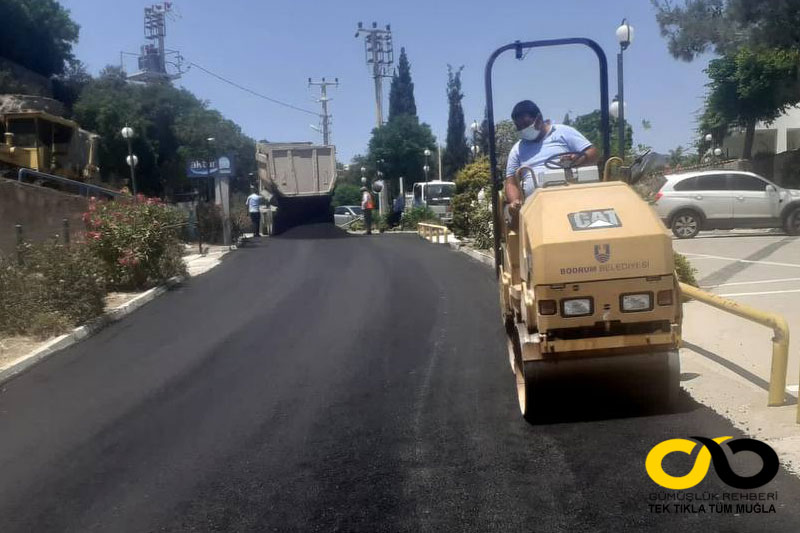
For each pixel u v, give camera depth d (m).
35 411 7.75
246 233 31.45
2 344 10.27
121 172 37.53
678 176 20.72
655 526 4.59
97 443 6.70
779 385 6.29
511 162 7.38
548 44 7.62
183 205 26.17
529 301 6.17
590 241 5.83
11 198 18.81
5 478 6.02
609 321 5.87
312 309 12.44
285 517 5.06
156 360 9.59
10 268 11.51
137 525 5.09
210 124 42.00
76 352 10.23
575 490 5.14
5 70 33.91
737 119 30.38
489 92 7.85
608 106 7.55
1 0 35.06
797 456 5.38
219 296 14.20
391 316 11.53
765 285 11.89
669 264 5.81
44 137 24.73
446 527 4.77
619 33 16.86
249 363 9.20
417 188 37.25
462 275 15.48
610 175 7.01
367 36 46.91
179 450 6.41
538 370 6.12
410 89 56.84
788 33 16.42
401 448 6.14
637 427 6.14
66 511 5.36
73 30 39.59
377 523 4.89
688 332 9.16
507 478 5.41
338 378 8.33
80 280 11.73
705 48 17.72
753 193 20.33
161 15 59.91
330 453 6.14
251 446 6.40
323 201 30.00
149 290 14.62
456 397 7.41
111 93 38.69
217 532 4.92
